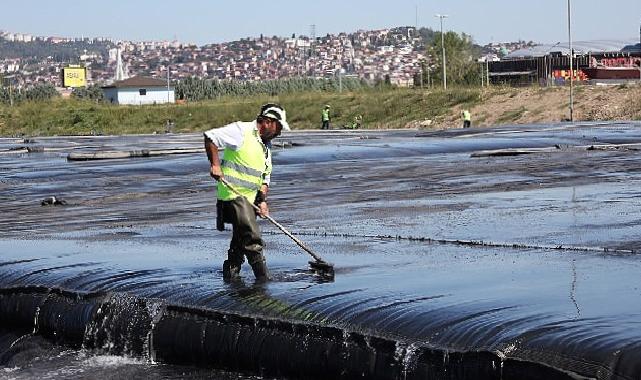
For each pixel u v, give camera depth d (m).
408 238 13.70
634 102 71.69
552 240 12.95
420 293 9.55
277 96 93.50
